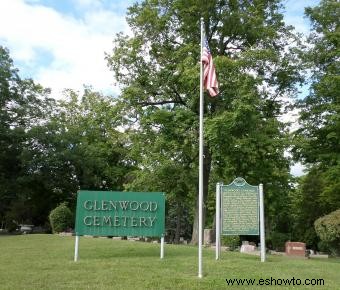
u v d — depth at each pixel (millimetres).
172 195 28562
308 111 30391
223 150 25312
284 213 42938
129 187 27547
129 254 16203
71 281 10648
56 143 42688
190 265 13250
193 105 26359
